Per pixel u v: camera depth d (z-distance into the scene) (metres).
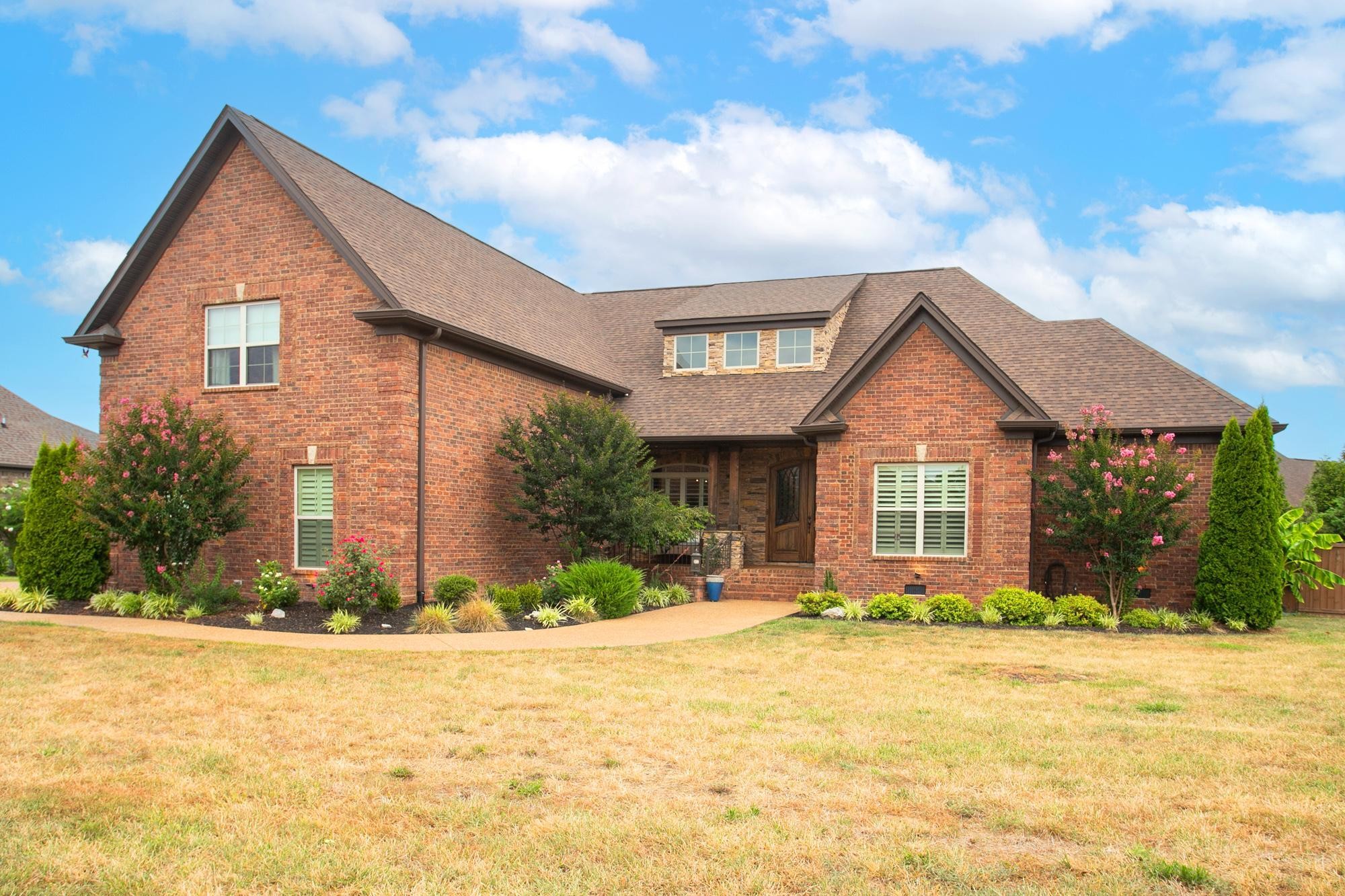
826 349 23.03
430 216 22.47
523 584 18.11
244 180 17.47
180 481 15.31
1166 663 12.02
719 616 17.02
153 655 11.65
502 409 18.92
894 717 8.69
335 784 6.51
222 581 17.30
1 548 26.08
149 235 17.72
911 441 17.67
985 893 4.80
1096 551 17.34
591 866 5.10
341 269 16.56
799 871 5.06
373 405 16.19
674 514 19.02
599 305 28.58
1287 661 12.28
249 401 17.22
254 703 9.00
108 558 18.08
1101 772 6.92
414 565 16.25
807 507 22.34
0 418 34.06
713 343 23.92
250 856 5.23
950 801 6.25
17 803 6.06
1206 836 5.62
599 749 7.44
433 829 5.66
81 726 8.09
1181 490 16.05
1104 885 4.91
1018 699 9.59
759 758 7.21
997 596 16.30
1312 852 5.43
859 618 16.41
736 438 20.81
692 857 5.24
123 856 5.23
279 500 16.91
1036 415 16.89
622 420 18.70
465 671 10.84
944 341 17.53
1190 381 19.70
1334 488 27.23
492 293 20.86
